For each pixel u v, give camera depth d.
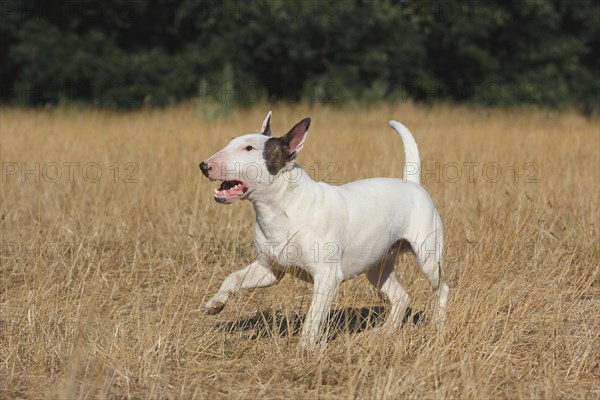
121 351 6.79
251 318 8.48
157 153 16.23
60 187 14.30
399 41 39.62
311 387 6.43
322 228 7.11
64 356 6.80
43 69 36.00
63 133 19.86
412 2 39.62
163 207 12.59
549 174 13.84
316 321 7.03
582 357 6.96
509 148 17.77
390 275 8.41
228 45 38.16
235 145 7.00
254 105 34.72
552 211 11.77
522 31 41.00
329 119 31.36
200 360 7.00
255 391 6.33
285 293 8.55
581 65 43.62
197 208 12.20
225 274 10.08
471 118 33.75
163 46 39.53
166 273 10.15
